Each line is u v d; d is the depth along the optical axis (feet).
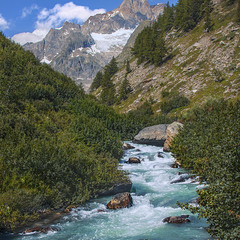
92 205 37.81
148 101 251.39
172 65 291.58
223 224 20.16
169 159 73.51
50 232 28.35
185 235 26.43
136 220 31.58
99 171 46.26
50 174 38.91
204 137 54.08
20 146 42.22
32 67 108.27
